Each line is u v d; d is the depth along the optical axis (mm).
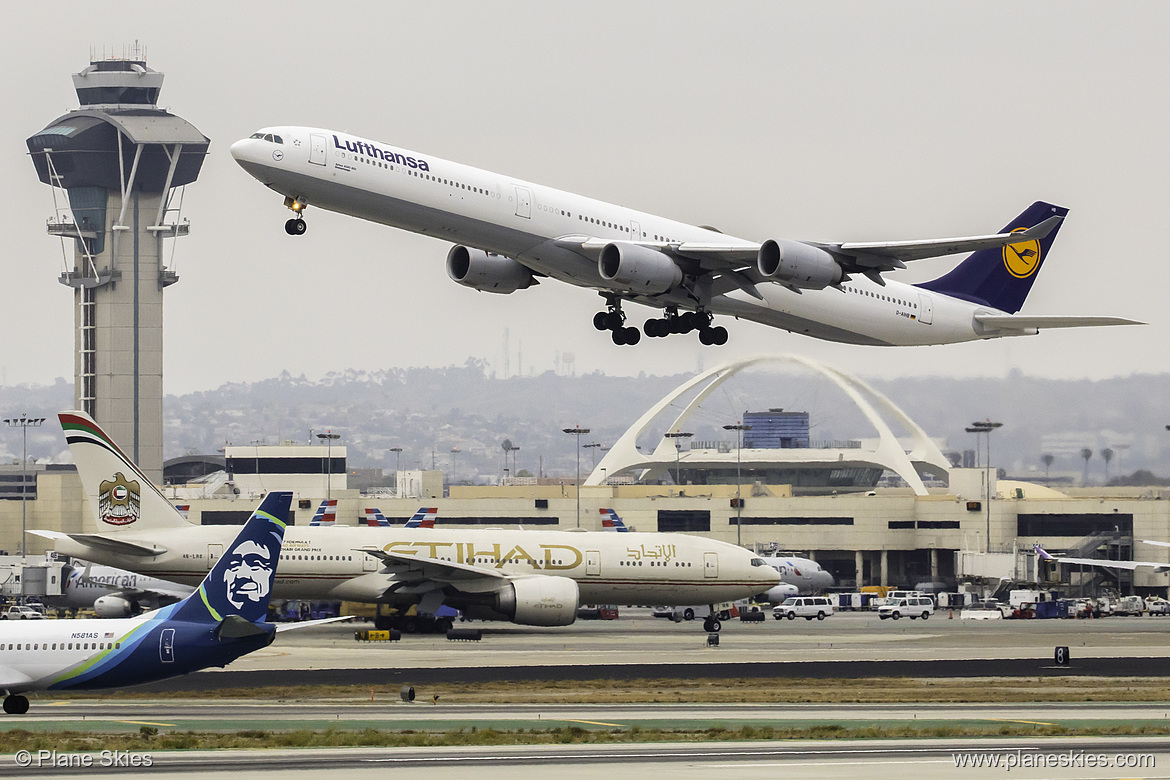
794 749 134625
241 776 117438
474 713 166125
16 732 142250
